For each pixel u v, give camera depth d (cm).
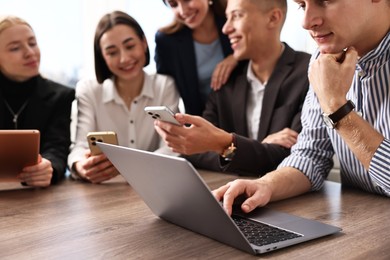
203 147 147
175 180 80
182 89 211
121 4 295
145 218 103
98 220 102
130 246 85
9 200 124
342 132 107
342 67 108
